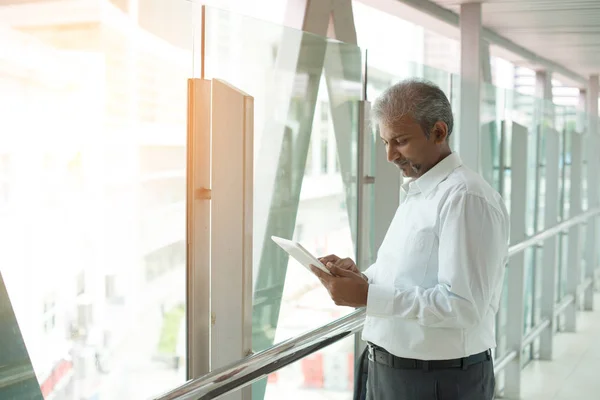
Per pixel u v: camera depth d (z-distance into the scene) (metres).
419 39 4.24
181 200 2.04
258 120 2.38
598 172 7.83
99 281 1.78
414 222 2.08
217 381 1.97
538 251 6.00
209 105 2.07
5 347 1.55
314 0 3.01
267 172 2.46
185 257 2.07
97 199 1.75
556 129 6.28
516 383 5.05
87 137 1.71
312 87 2.68
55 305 1.67
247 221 2.16
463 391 2.06
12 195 1.54
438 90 2.02
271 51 2.40
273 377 2.73
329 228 2.90
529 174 5.61
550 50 6.08
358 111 3.05
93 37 1.70
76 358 1.74
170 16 1.94
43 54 1.58
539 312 6.08
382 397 2.17
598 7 4.10
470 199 1.92
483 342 2.09
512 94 4.99
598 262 8.11
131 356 1.91
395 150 2.07
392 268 2.16
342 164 2.96
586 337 6.74
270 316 2.56
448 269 1.90
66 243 1.68
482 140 4.37
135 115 1.85
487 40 4.96
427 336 2.04
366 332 2.23
